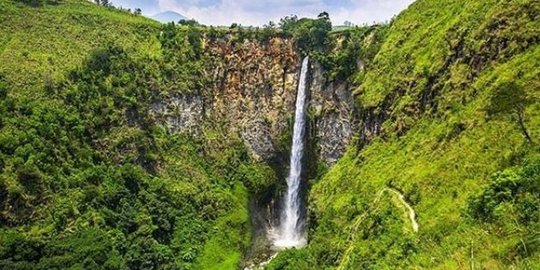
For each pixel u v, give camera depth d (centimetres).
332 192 7338
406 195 5256
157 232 6950
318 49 9469
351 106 8606
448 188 4678
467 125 5041
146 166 7612
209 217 7644
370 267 4431
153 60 8775
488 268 2647
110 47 8450
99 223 6312
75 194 6425
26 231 5888
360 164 7038
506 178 3572
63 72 7562
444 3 7581
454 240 3525
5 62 7325
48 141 6556
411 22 8094
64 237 5978
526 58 4806
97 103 7438
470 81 5547
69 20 9144
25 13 8862
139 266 6278
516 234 2856
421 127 6131
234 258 7144
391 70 7562
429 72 6381
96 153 7050
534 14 5097
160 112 8300
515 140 4256
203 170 8362
